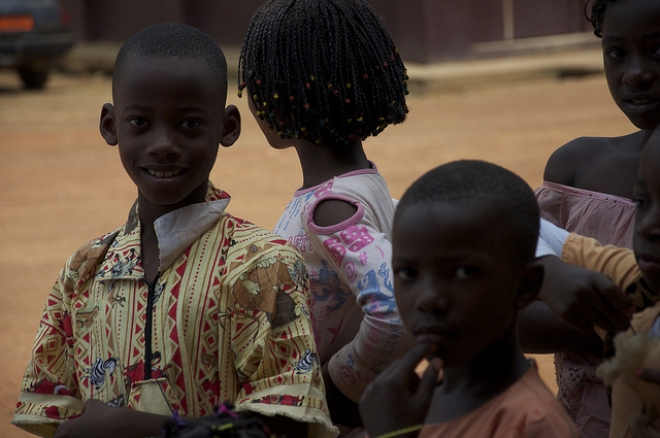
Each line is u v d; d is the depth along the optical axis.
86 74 23.03
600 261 2.21
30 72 19.42
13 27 18.38
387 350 2.43
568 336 2.48
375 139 13.41
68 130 14.97
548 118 14.46
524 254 1.92
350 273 2.51
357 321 2.77
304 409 2.25
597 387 2.54
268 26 2.74
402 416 1.76
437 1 19.41
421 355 1.82
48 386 2.48
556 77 18.98
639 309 2.11
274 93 2.72
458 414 1.95
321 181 2.77
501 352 1.95
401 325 2.41
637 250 1.91
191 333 2.35
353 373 2.53
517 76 18.78
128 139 2.43
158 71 2.38
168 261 2.42
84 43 25.34
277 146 2.99
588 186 2.83
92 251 2.54
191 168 2.42
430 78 18.17
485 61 19.95
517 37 20.27
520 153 11.90
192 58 2.42
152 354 2.35
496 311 1.87
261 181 10.98
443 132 13.77
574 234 2.35
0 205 10.31
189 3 22.88
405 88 2.88
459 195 1.88
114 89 2.48
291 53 2.69
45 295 7.10
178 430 1.90
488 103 16.48
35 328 6.32
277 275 2.37
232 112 2.59
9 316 6.59
